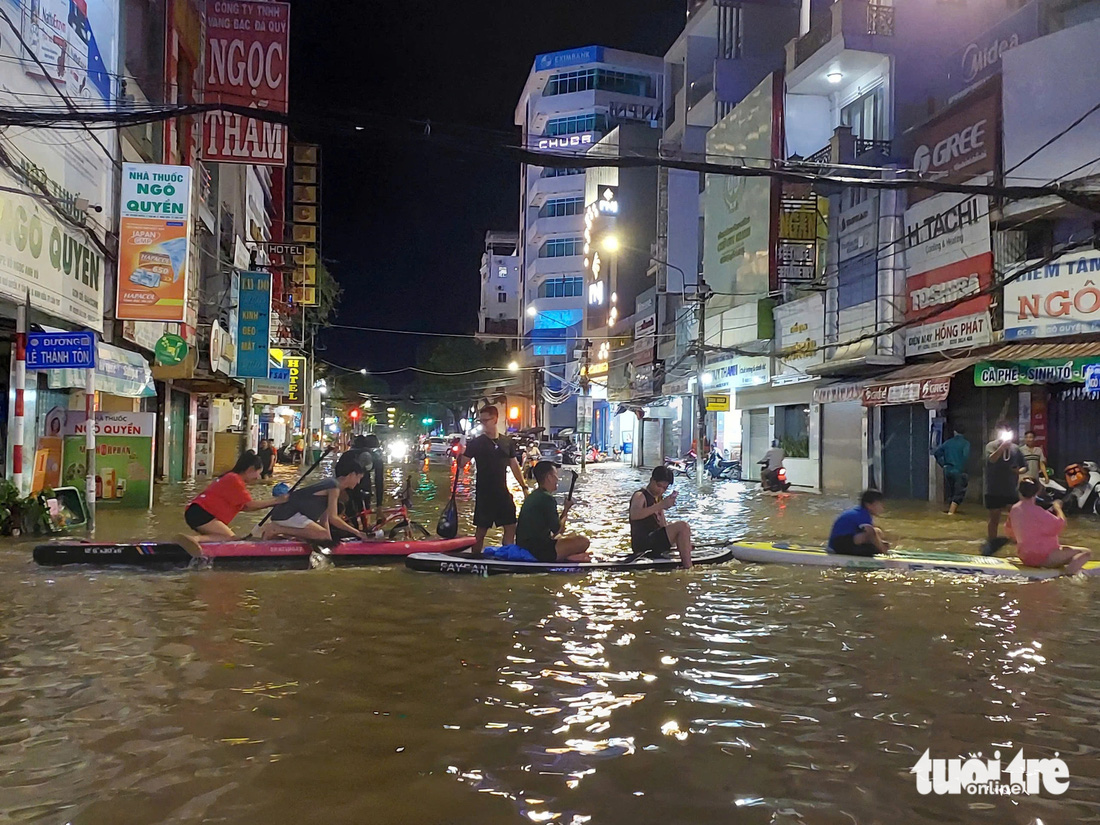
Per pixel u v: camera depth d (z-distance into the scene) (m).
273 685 5.25
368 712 4.79
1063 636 6.67
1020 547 9.75
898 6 22.56
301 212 38.91
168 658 5.81
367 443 13.05
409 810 3.63
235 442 29.25
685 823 3.57
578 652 6.09
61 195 13.26
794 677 5.55
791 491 24.12
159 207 15.38
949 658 6.02
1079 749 4.42
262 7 20.33
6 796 3.70
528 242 73.38
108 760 4.09
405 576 9.00
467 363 73.38
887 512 17.00
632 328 43.88
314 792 3.78
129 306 15.22
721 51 34.72
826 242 23.12
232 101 20.42
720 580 8.99
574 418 66.38
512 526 10.17
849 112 24.91
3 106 11.12
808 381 24.56
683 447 35.59
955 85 20.92
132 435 15.80
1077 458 16.28
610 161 8.57
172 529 12.77
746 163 26.34
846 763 4.20
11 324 13.01
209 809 3.61
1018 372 15.85
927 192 19.20
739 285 27.38
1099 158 15.28
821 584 8.82
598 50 67.56
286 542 9.57
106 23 15.05
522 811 3.64
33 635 6.39
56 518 12.20
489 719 4.71
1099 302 15.38
